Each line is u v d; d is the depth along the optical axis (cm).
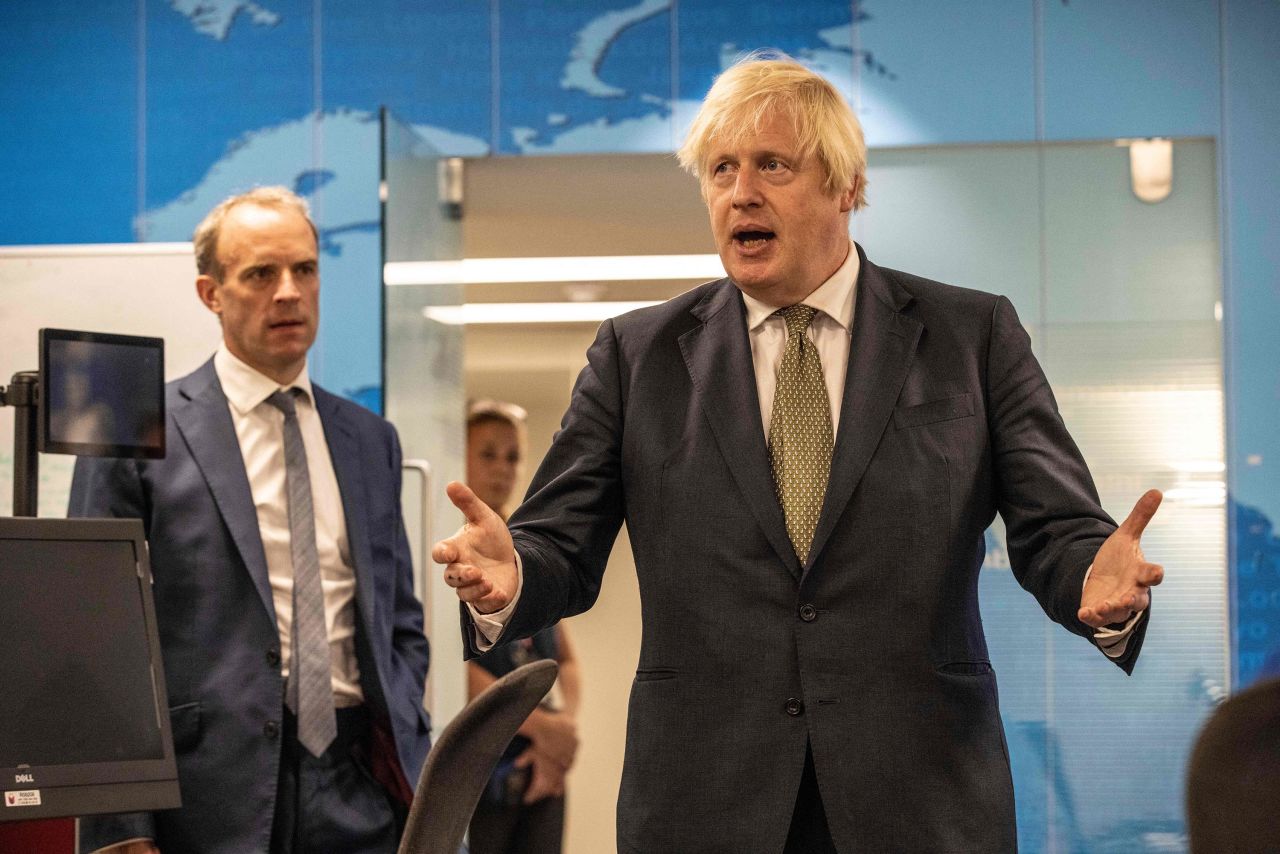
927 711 159
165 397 251
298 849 243
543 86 479
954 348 171
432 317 400
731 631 162
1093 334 461
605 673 471
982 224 465
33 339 410
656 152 476
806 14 474
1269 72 464
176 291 411
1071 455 166
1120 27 468
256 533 252
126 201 487
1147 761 443
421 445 382
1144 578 139
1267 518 452
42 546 187
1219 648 448
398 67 483
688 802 159
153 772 185
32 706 178
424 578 388
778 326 175
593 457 175
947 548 162
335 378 477
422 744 265
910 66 471
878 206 468
